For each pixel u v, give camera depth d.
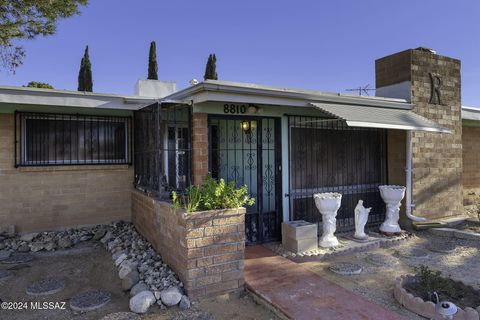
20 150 9.09
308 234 7.70
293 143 8.88
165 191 7.53
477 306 4.87
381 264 7.09
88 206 9.92
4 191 8.98
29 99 8.16
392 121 8.03
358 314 4.81
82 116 9.78
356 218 8.78
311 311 4.88
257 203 8.34
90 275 6.73
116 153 10.35
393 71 10.70
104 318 4.81
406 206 9.99
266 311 5.13
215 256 5.46
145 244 7.83
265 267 6.68
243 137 8.46
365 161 10.25
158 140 7.16
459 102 11.42
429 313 4.75
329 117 9.34
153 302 5.16
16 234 9.08
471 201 14.27
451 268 6.97
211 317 4.87
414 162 10.10
